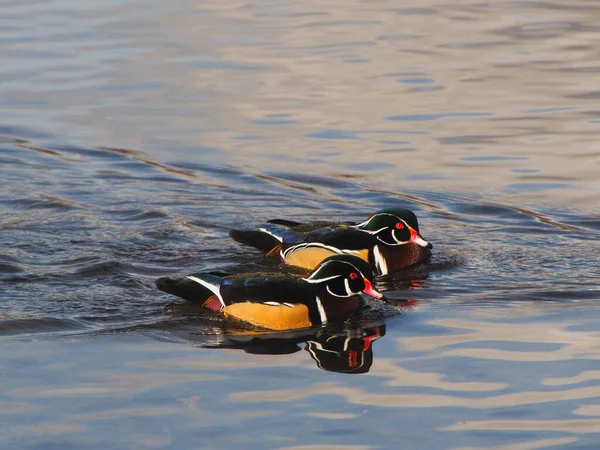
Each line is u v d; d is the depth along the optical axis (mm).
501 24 30578
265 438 9109
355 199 17781
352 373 10578
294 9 32875
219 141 20656
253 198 17812
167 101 23188
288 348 11477
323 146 20344
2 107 22859
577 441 9016
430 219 16734
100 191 17969
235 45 27984
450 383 10266
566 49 27500
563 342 11344
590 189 17906
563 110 22422
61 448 8906
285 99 23266
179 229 16156
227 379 10406
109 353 11180
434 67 25812
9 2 34625
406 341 11594
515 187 18109
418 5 33469
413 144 20406
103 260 14578
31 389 10109
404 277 14344
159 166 19344
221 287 12797
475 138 20734
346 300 12742
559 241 15672
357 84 24391
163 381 10359
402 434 9172
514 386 10156
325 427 9320
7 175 18734
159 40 28516
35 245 15203
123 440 9055
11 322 12164
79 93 23859
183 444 8992
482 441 9047
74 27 30344
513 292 13414
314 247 14766
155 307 12914
